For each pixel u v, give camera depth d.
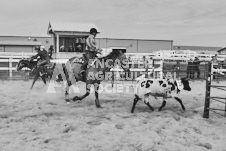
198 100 9.14
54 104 8.09
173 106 8.05
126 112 7.12
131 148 4.53
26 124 5.80
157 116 6.70
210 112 7.42
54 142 4.71
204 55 21.09
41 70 11.09
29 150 4.34
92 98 9.24
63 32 17.28
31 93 10.04
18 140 4.79
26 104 7.95
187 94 10.49
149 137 5.08
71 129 5.51
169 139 5.01
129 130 5.45
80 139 4.88
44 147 4.48
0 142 4.68
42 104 7.99
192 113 7.20
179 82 7.19
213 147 4.69
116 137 5.03
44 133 5.24
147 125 5.84
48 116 6.59
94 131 5.37
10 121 6.05
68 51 17.62
